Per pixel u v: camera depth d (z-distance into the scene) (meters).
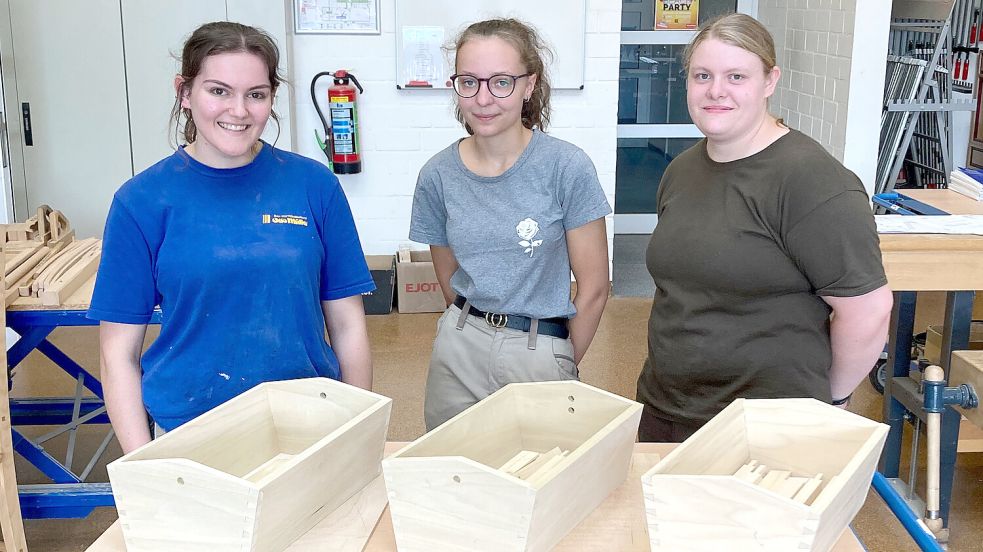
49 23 4.62
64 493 2.65
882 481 1.78
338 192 1.85
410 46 5.07
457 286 2.18
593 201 2.07
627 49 6.25
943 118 5.52
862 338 1.83
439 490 1.34
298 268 1.74
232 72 1.60
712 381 1.98
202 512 1.35
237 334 1.74
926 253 2.88
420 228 2.25
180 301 1.71
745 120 1.82
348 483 1.54
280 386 1.67
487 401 1.62
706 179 1.94
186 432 1.51
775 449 1.57
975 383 2.45
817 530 1.24
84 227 4.91
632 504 1.54
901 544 2.83
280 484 1.36
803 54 5.26
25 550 2.44
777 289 1.87
